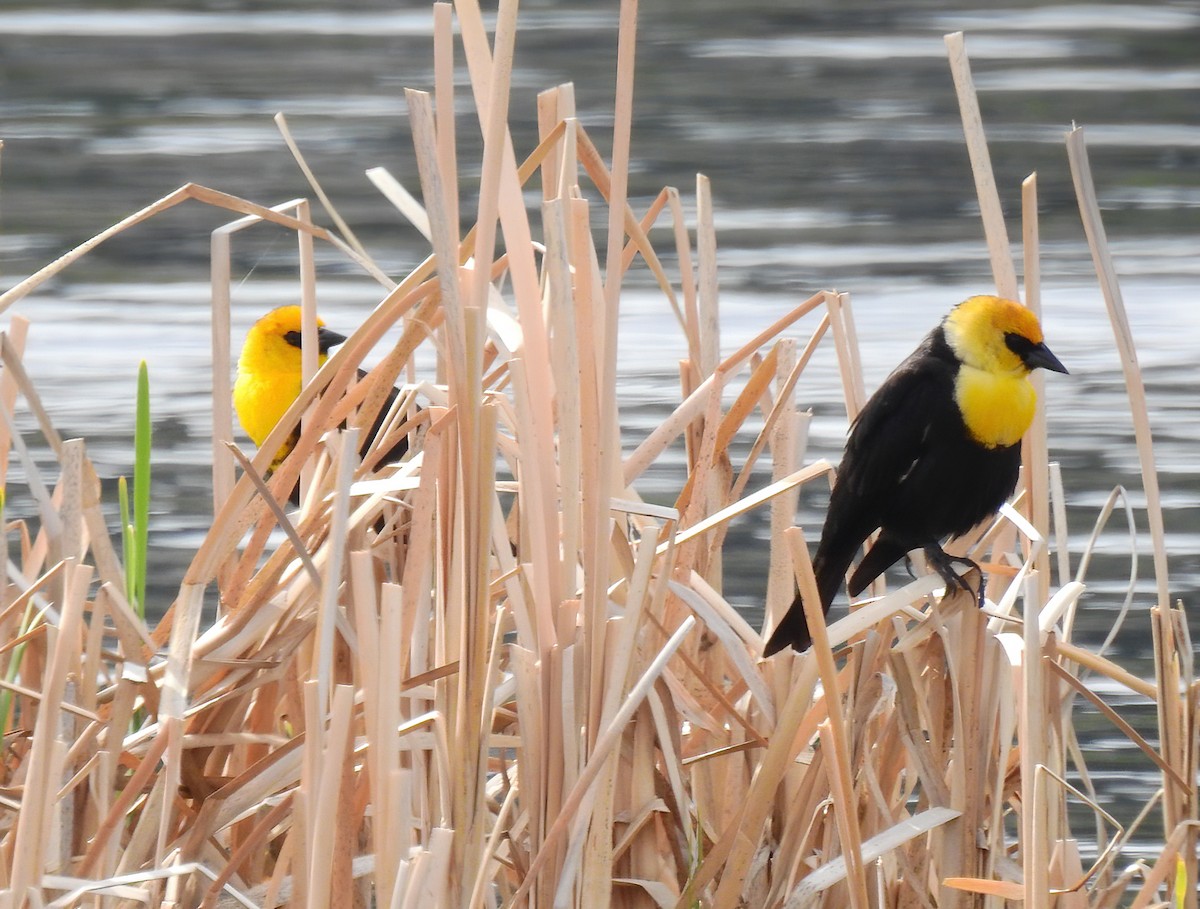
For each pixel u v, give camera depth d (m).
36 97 37.81
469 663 6.72
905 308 23.06
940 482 9.67
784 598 8.77
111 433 17.70
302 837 6.54
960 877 7.68
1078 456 17.33
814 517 15.55
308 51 43.22
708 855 7.75
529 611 7.67
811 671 7.55
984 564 8.78
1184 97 38.03
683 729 9.07
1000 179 31.67
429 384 8.27
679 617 8.41
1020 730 7.26
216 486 9.02
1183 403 19.05
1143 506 15.91
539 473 7.02
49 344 21.17
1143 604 13.88
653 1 47.91
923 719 8.13
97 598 7.86
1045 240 27.84
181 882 7.45
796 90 38.94
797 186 31.14
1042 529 8.74
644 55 41.78
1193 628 13.30
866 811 8.23
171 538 14.99
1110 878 9.17
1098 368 20.45
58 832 7.17
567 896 6.77
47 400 18.80
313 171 32.28
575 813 6.85
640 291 23.66
